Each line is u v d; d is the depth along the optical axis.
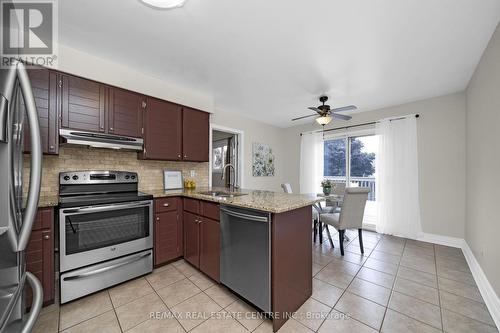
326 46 1.99
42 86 1.87
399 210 3.52
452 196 3.11
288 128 5.46
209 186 3.61
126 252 2.06
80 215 1.81
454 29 1.74
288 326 1.51
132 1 1.47
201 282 2.08
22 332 0.52
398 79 2.67
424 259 2.63
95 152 2.41
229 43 1.96
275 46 2.00
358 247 3.06
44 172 2.09
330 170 4.72
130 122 2.41
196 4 1.49
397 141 3.56
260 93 3.18
